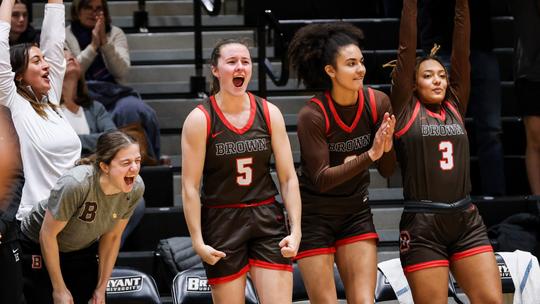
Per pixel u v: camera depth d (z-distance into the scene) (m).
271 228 9.35
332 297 9.86
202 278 11.34
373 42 16.44
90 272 10.12
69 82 13.36
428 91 9.97
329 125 9.68
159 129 15.04
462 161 9.93
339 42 9.64
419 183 9.85
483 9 14.24
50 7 11.30
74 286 10.06
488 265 9.74
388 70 15.99
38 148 10.60
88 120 13.51
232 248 9.27
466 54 10.23
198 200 9.19
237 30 17.16
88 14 15.03
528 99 13.66
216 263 9.27
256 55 16.75
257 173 9.33
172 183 13.77
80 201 9.45
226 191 9.27
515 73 13.89
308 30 9.91
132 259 12.37
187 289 11.25
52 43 11.24
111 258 10.03
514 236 12.91
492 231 13.34
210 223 9.34
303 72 10.05
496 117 14.16
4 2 10.55
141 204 12.93
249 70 9.23
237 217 9.29
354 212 9.84
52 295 10.08
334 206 9.77
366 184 9.89
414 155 9.87
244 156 9.23
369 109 9.77
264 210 9.34
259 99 9.43
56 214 9.40
